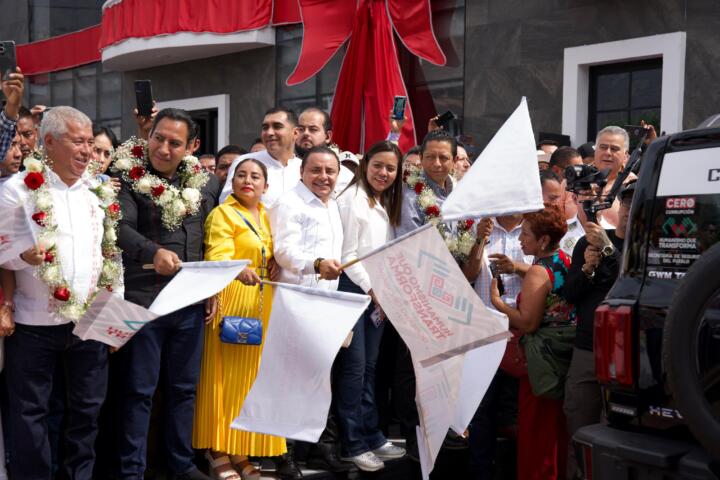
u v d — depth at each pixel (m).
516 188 4.31
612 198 4.49
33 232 3.82
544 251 4.93
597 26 8.95
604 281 4.45
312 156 4.83
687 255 3.28
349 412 5.00
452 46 10.16
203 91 13.37
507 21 9.66
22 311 3.99
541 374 4.77
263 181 4.79
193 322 4.43
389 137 6.65
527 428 4.97
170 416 4.43
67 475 4.12
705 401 2.90
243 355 4.65
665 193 3.36
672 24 8.45
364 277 5.00
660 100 8.76
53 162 4.00
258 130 12.62
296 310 4.20
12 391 4.04
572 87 9.15
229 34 12.16
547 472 4.93
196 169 4.52
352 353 4.98
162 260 4.13
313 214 4.79
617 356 3.37
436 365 4.30
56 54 15.72
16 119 4.05
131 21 12.92
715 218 3.22
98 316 3.81
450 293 4.09
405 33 10.26
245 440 4.61
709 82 8.22
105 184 4.21
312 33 10.88
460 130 10.12
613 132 6.05
